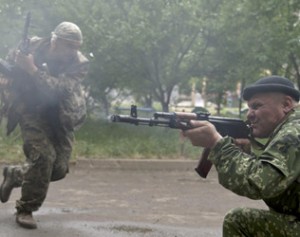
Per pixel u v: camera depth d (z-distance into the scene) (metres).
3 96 5.55
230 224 3.43
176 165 9.90
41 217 6.24
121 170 9.62
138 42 11.47
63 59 5.54
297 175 3.07
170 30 11.78
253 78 12.95
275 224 3.28
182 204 7.29
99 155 10.16
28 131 5.53
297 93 3.34
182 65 12.86
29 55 5.18
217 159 3.18
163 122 3.37
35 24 11.72
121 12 11.76
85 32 11.48
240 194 3.10
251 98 3.40
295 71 13.50
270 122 3.33
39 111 5.56
